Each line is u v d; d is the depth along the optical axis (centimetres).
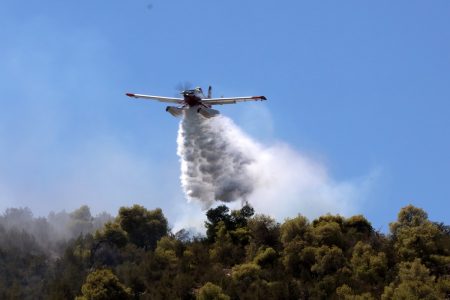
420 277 7850
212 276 8538
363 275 8269
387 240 9444
